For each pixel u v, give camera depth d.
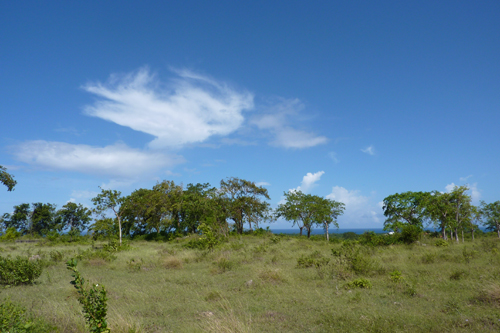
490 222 51.94
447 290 8.80
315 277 11.58
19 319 5.14
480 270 10.94
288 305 8.05
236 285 10.90
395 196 43.25
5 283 11.66
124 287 11.04
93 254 18.77
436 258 14.44
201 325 6.47
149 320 7.19
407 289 8.82
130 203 49.19
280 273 11.55
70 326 6.51
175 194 52.81
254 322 6.77
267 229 50.31
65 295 9.74
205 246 24.69
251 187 50.19
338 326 6.20
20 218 73.44
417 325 5.97
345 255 13.76
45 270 15.26
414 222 42.16
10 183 23.98
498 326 5.79
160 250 26.59
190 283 11.78
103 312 4.36
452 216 37.06
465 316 6.41
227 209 48.78
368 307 7.40
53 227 74.56
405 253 17.53
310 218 48.09
